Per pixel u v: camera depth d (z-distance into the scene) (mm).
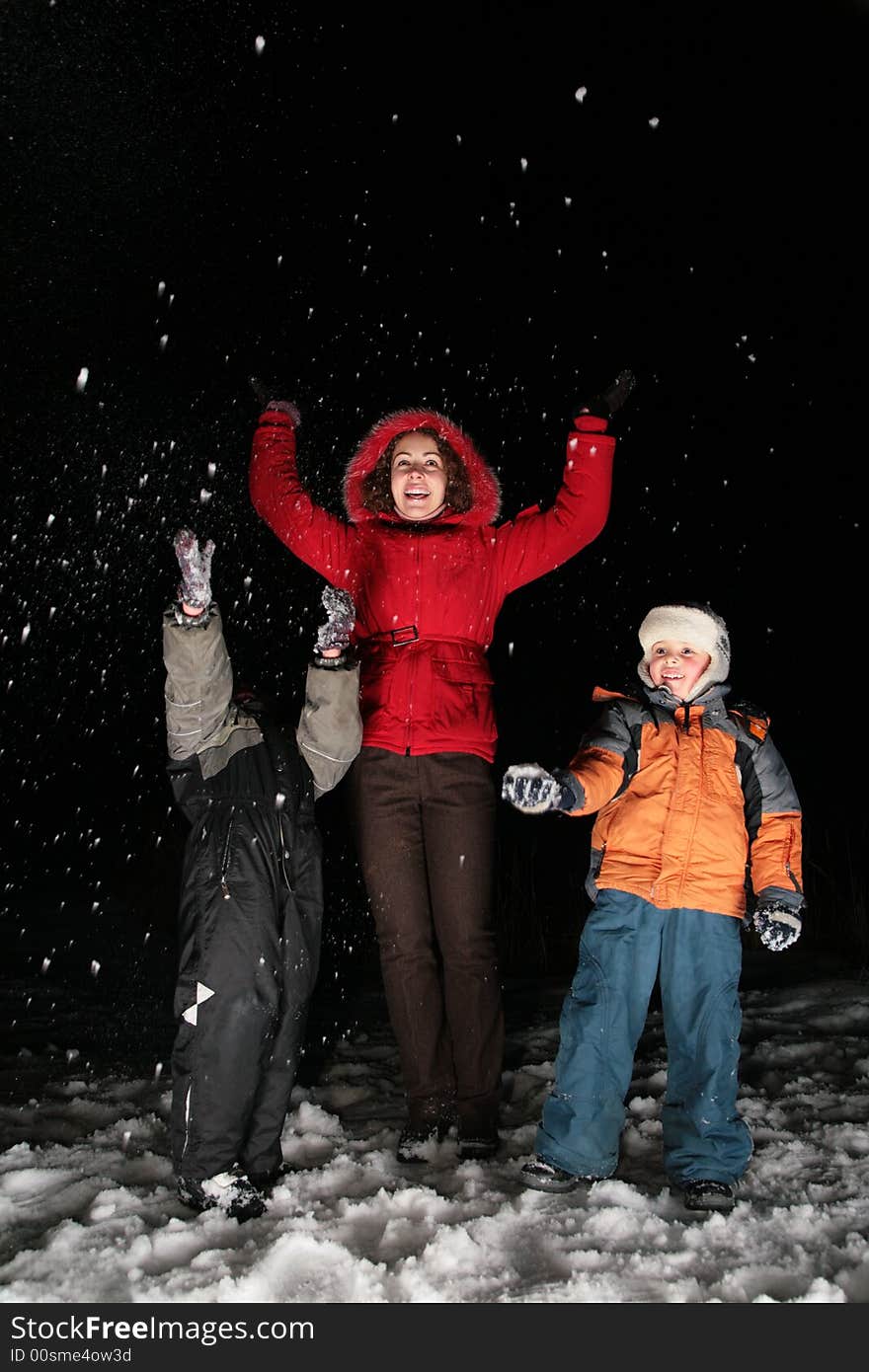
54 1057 4668
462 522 3756
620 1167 3227
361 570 3668
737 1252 2627
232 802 3031
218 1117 2896
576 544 3650
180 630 2836
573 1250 2650
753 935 6531
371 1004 5738
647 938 3098
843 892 7242
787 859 3121
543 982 6113
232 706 3199
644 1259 2572
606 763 3154
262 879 2975
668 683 3311
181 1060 2934
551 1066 4219
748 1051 4293
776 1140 3338
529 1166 3006
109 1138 3531
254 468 3953
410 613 3566
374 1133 3582
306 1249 2611
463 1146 3311
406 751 3445
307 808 3133
